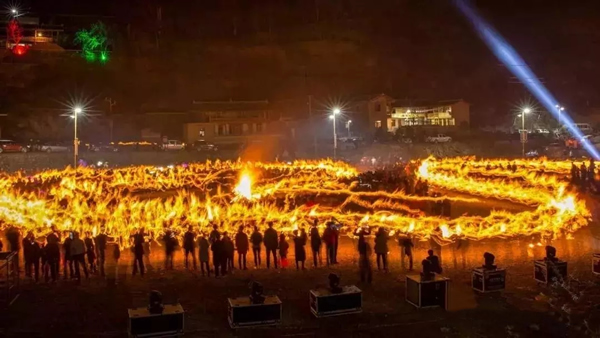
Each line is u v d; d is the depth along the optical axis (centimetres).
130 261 2198
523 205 3519
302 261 2031
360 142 7594
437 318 1524
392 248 2375
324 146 7362
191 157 6606
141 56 12194
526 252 2272
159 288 1823
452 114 9238
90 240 2014
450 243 2459
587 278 1884
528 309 1595
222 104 8662
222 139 8225
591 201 3419
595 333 1415
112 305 1648
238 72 12875
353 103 9262
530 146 7569
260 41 14150
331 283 1570
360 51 14125
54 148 6369
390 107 9381
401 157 6931
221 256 1959
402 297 1708
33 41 10488
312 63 13675
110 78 10669
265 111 8562
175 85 11331
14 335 1405
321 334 1412
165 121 8531
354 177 4519
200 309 1612
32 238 1952
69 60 10638
